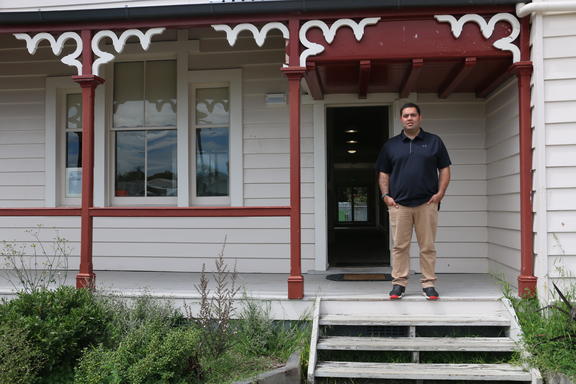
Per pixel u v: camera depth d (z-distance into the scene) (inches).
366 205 587.8
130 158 255.1
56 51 187.6
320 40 176.1
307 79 202.4
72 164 260.1
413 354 151.2
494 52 172.2
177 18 181.2
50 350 132.3
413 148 168.4
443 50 173.5
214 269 246.2
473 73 199.6
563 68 166.9
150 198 253.0
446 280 209.3
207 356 150.6
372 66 190.4
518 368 142.9
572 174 165.5
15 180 259.1
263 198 244.8
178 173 247.3
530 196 170.2
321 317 164.6
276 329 170.7
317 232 238.8
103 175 251.6
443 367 145.6
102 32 185.8
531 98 170.4
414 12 172.7
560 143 165.9
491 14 171.8
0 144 260.2
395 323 159.2
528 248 169.2
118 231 253.6
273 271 243.0
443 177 169.9
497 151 211.9
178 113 247.6
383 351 160.6
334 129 405.1
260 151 245.3
